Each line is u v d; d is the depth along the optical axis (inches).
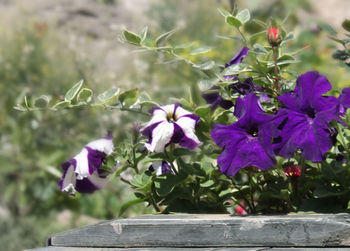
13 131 141.0
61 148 138.2
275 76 65.7
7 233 131.4
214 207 65.8
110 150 64.3
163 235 59.3
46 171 138.6
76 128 136.8
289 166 64.2
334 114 59.5
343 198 62.1
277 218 58.6
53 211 135.7
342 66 67.8
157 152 65.7
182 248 58.9
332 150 65.3
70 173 64.9
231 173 60.4
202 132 66.7
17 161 139.0
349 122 61.6
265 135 60.2
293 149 60.0
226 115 66.5
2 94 152.3
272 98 66.5
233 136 60.8
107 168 64.6
